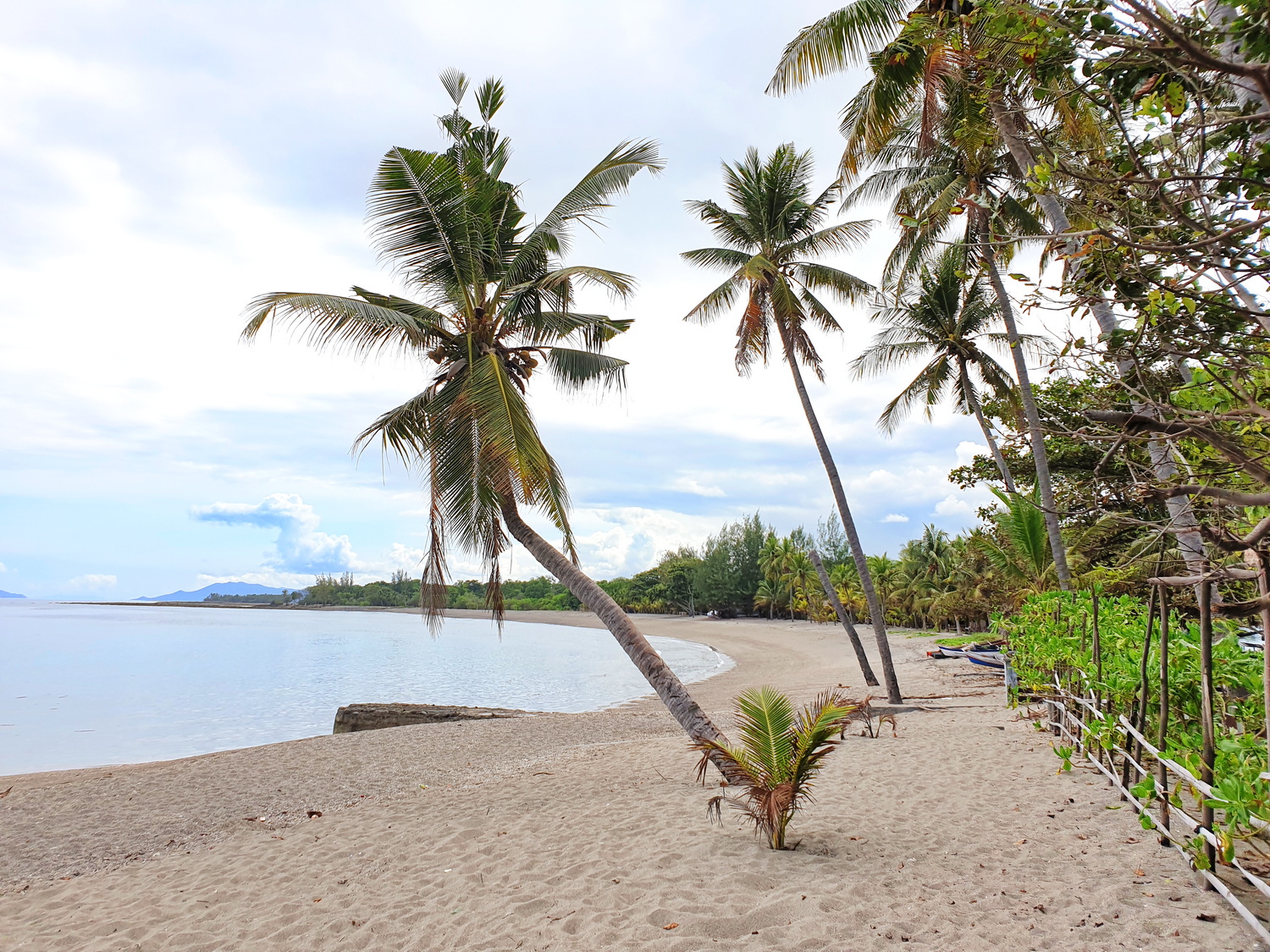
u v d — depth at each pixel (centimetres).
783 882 445
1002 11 284
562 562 924
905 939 355
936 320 1941
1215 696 434
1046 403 1409
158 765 1270
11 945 511
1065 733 712
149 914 544
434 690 2656
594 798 762
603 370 1145
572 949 390
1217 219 242
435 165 890
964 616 3791
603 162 975
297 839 728
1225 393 291
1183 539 390
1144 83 275
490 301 991
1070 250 332
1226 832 319
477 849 607
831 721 504
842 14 973
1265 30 225
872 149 1070
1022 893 394
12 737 1747
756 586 7606
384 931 455
